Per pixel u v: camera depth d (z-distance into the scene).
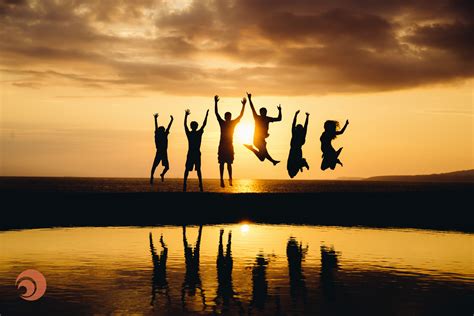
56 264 13.48
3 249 15.70
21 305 9.70
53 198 22.66
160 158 21.11
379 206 25.58
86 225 21.59
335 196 25.52
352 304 10.01
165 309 9.52
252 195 24.64
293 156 18.50
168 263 13.89
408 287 11.45
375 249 16.64
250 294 10.70
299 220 24.89
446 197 25.58
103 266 13.31
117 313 9.24
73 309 9.45
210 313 9.30
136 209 23.17
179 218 23.34
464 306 9.95
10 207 21.98
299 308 9.70
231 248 16.53
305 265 13.88
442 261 14.63
